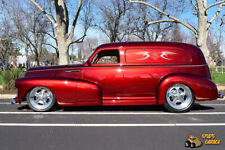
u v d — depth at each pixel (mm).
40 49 26234
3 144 2848
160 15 16953
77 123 3865
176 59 4844
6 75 9664
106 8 17828
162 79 4723
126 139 3020
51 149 2672
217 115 4508
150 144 2832
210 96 4703
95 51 4906
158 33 18578
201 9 9391
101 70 4793
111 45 4941
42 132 3354
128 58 4824
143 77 4770
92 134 3242
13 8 17891
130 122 3922
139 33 18688
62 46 10414
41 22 19531
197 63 4863
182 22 9984
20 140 2996
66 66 4906
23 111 4938
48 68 4953
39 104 4941
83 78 4785
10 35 20766
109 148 2693
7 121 4023
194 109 5168
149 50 4852
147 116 4398
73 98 4660
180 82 4617
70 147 2730
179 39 22625
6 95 7676
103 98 4824
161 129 3492
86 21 15648
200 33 9625
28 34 21188
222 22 11570
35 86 4637
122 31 18797
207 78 4820
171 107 4719
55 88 4625
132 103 4797
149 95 4832
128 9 17406
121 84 4777
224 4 9289
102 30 18562
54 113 4695
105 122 3926
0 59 37000
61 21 10188
